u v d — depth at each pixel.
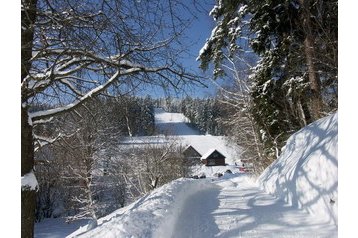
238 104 24.17
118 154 26.27
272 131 16.91
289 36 13.31
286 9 13.16
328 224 5.90
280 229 6.05
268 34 14.65
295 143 10.34
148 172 27.78
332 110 11.41
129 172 27.69
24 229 6.46
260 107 16.94
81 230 9.30
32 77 6.15
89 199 24.84
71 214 31.48
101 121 9.23
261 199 9.38
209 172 57.69
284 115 16.47
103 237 5.81
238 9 14.20
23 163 6.60
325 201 6.25
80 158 21.81
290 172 8.76
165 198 8.93
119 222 6.47
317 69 11.95
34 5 6.13
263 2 13.66
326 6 11.17
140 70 7.30
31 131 6.75
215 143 64.06
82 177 23.64
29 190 6.52
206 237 6.20
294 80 13.94
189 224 7.22
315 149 7.65
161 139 29.53
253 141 23.89
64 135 9.13
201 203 9.84
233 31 14.68
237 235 6.03
